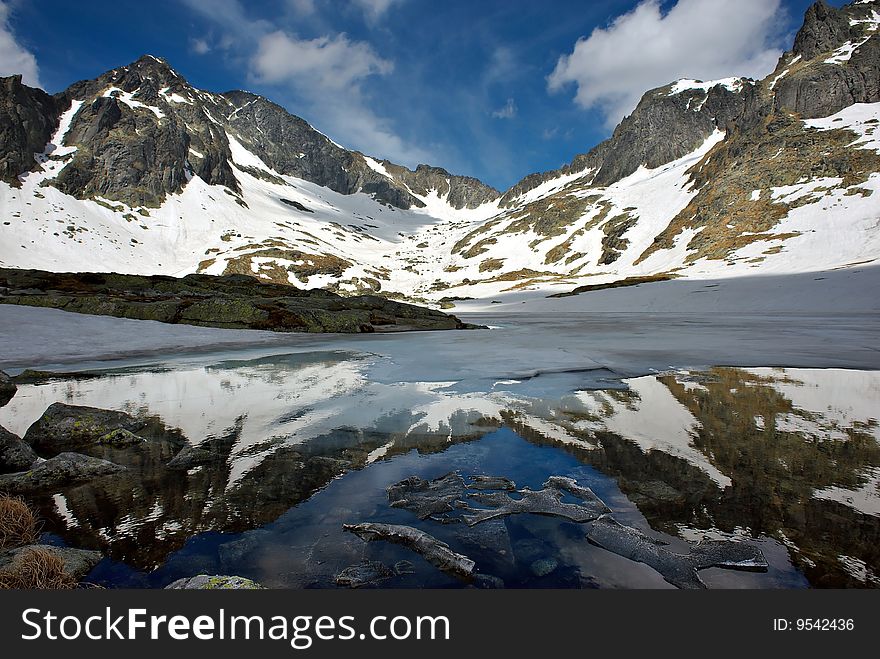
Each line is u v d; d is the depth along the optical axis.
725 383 10.16
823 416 7.30
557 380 10.68
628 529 3.90
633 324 31.03
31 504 4.47
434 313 33.28
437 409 8.06
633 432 6.59
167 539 3.84
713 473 5.04
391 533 3.88
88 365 13.53
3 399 8.97
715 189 94.50
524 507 4.40
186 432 6.83
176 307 26.44
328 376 11.45
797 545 3.59
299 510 4.38
